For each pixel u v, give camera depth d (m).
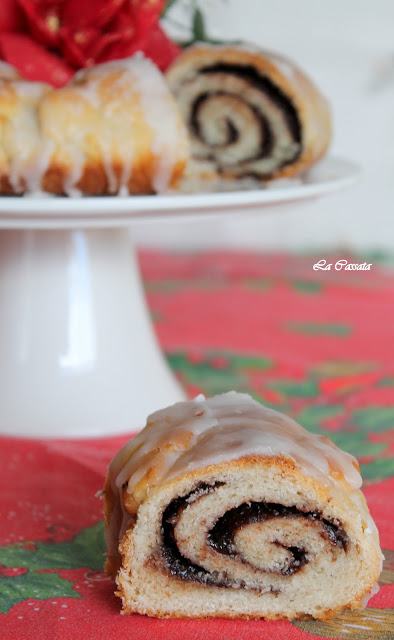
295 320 0.90
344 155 1.35
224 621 0.51
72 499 0.59
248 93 0.77
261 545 0.51
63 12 0.69
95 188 0.66
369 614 0.51
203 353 0.82
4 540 0.56
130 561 0.51
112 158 0.64
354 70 1.31
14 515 0.58
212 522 0.51
